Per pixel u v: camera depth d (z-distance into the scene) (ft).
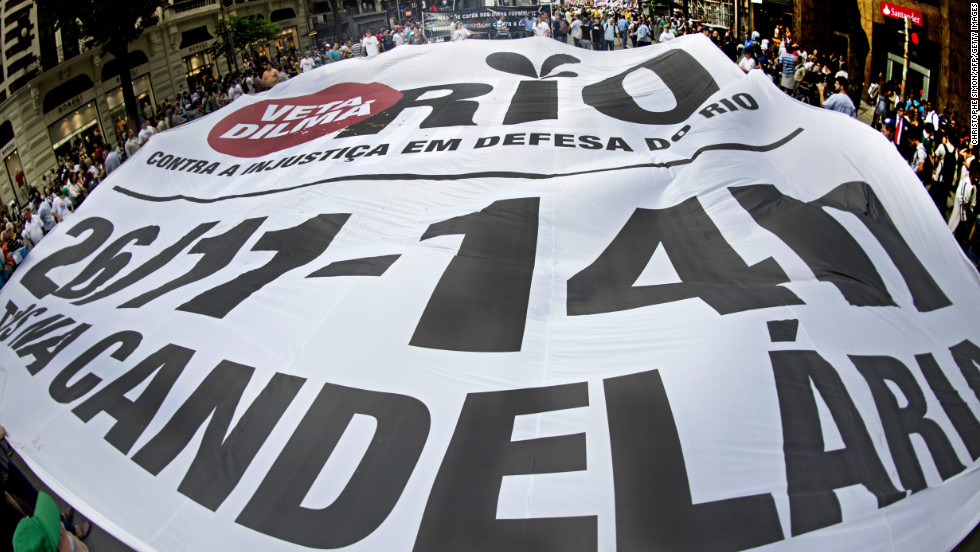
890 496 16.46
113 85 96.12
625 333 20.83
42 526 16.08
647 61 40.65
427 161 32.50
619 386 18.97
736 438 17.39
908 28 52.24
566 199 27.86
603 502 16.52
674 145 32.09
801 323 20.51
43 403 23.32
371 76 45.16
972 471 17.56
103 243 33.71
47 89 82.33
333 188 31.42
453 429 18.63
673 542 15.71
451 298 22.72
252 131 40.98
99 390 22.82
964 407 19.56
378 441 18.72
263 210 31.09
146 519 18.67
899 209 28.02
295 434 19.40
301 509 17.63
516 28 96.27
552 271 24.34
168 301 26.14
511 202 27.89
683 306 21.71
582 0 128.36
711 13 107.65
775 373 18.89
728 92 34.50
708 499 16.30
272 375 21.13
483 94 39.96
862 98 62.69
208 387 21.48
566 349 20.61
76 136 88.22
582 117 35.42
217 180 36.17
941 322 23.22
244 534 17.53
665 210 27.76
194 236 31.12
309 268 25.95
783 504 16.20
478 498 16.97
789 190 28.40
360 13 168.76
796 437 17.49
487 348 20.88
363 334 21.76
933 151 40.83
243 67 131.44
